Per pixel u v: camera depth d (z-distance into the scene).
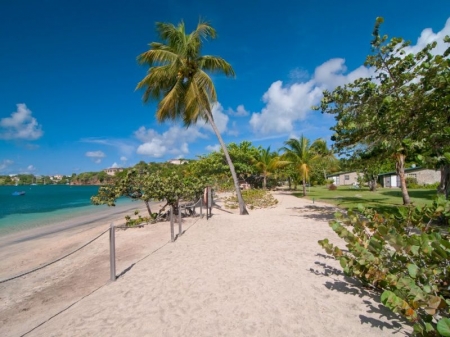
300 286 4.31
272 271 5.03
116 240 9.10
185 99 13.29
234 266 5.41
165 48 13.52
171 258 6.26
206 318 3.47
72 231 13.41
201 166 32.78
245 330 3.17
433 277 2.99
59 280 5.60
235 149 33.78
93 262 6.70
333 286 4.25
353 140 9.62
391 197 20.23
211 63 13.68
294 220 11.01
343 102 8.71
